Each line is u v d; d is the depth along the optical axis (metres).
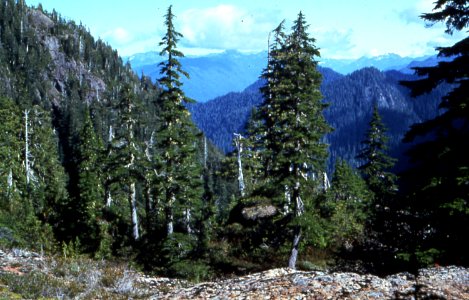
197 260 24.56
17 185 51.75
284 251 26.41
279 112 31.55
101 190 42.34
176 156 28.12
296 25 29.95
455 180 13.12
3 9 175.25
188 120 27.97
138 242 31.33
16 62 155.25
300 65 27.02
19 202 32.72
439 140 13.81
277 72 32.94
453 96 13.55
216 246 27.81
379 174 40.38
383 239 21.66
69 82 161.25
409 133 14.48
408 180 14.63
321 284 9.77
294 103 23.05
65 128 114.69
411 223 15.27
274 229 27.84
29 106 65.31
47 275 11.60
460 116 13.27
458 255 13.23
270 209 31.23
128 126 34.97
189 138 27.94
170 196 28.38
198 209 30.38
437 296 8.45
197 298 10.14
